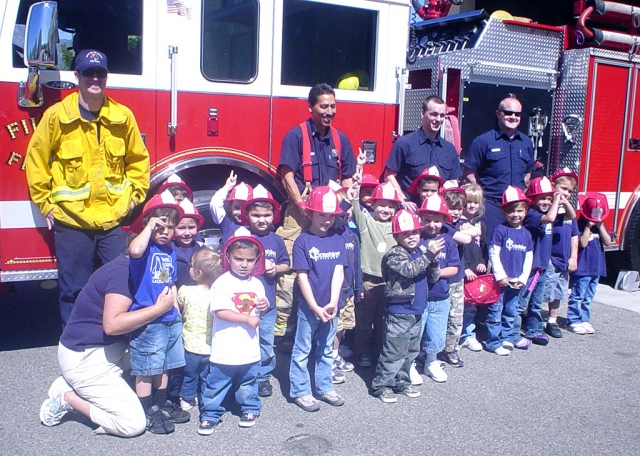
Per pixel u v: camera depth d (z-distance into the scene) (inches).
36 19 145.6
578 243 213.3
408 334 158.6
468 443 139.0
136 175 166.6
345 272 164.9
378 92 211.5
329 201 148.6
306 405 152.3
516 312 197.0
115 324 130.1
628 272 281.1
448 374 178.4
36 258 166.1
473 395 164.6
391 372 159.3
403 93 214.2
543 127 266.4
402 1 212.4
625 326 227.9
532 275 198.5
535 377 177.8
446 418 150.9
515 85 257.9
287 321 180.4
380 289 179.2
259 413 146.7
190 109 182.5
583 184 266.2
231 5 185.3
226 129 188.2
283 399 159.6
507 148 212.5
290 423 146.0
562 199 199.6
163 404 143.2
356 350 183.0
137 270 133.6
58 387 138.5
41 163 153.4
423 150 197.3
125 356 146.4
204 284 146.2
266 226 156.6
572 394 166.9
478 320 223.5
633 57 274.4
